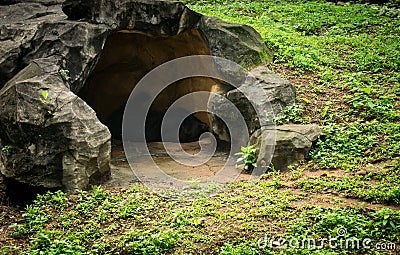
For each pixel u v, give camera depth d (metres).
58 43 9.93
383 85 11.03
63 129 8.87
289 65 11.46
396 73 11.41
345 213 7.96
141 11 10.35
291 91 10.51
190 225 8.06
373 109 10.21
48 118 8.90
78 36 9.98
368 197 8.26
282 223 7.95
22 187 8.91
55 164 8.86
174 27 10.61
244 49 11.01
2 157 8.98
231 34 11.02
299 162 9.38
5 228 8.37
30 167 8.84
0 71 9.88
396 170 8.80
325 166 9.18
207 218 8.20
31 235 8.11
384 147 9.36
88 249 7.79
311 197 8.50
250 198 8.62
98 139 9.08
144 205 8.53
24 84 9.12
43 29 10.08
